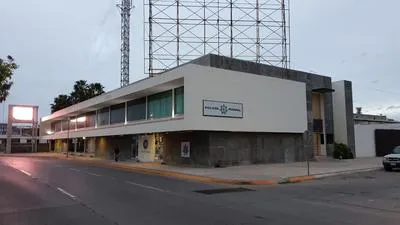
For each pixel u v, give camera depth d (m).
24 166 33.72
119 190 17.19
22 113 80.50
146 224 9.99
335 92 45.34
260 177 22.86
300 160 37.62
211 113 29.91
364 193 16.72
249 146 33.38
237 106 31.73
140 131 36.84
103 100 44.47
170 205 13.11
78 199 14.36
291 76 39.97
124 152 45.22
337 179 23.17
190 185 19.86
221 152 31.27
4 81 18.31
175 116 32.34
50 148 83.94
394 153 29.47
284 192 17.12
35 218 10.84
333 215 11.38
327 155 43.00
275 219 10.70
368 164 33.50
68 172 27.23
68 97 91.25
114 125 43.56
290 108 36.38
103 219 10.66
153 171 28.48
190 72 29.00
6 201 13.88
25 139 105.62
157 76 32.72
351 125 44.78
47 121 78.06
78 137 58.03
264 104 33.97
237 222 10.27
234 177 22.88
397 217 11.11
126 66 65.12
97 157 53.06
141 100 39.28
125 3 66.19
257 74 35.31
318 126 43.06
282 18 43.09
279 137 36.00
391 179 22.89
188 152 32.91
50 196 15.13
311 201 14.31
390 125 49.62
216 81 30.44
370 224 10.09
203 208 12.52
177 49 41.16
